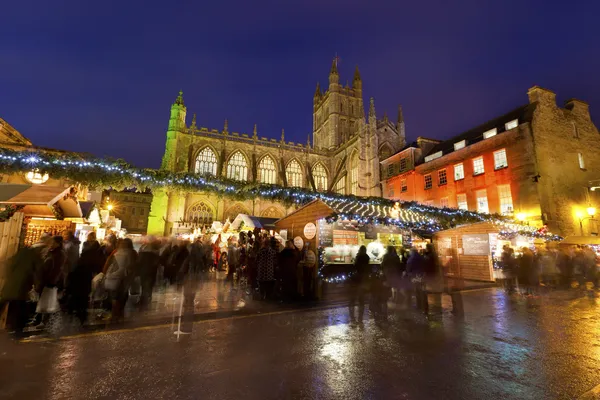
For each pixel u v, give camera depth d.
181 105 47.28
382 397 4.07
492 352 5.74
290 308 9.23
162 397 4.01
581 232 22.31
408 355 5.57
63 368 4.85
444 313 8.87
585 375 4.77
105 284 7.53
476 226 16.25
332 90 64.56
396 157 37.41
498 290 13.20
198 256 7.50
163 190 13.13
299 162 54.25
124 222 63.41
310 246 12.94
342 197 14.79
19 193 9.04
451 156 28.47
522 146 22.73
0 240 6.80
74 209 10.77
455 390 4.28
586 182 23.95
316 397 4.05
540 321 7.95
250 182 14.01
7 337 6.21
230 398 4.00
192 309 6.90
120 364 5.04
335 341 6.32
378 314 8.60
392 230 15.70
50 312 6.87
